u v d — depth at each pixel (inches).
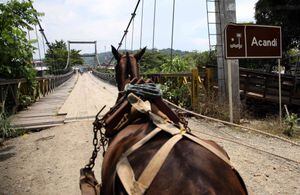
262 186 208.4
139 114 107.3
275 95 587.5
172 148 80.0
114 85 1342.3
